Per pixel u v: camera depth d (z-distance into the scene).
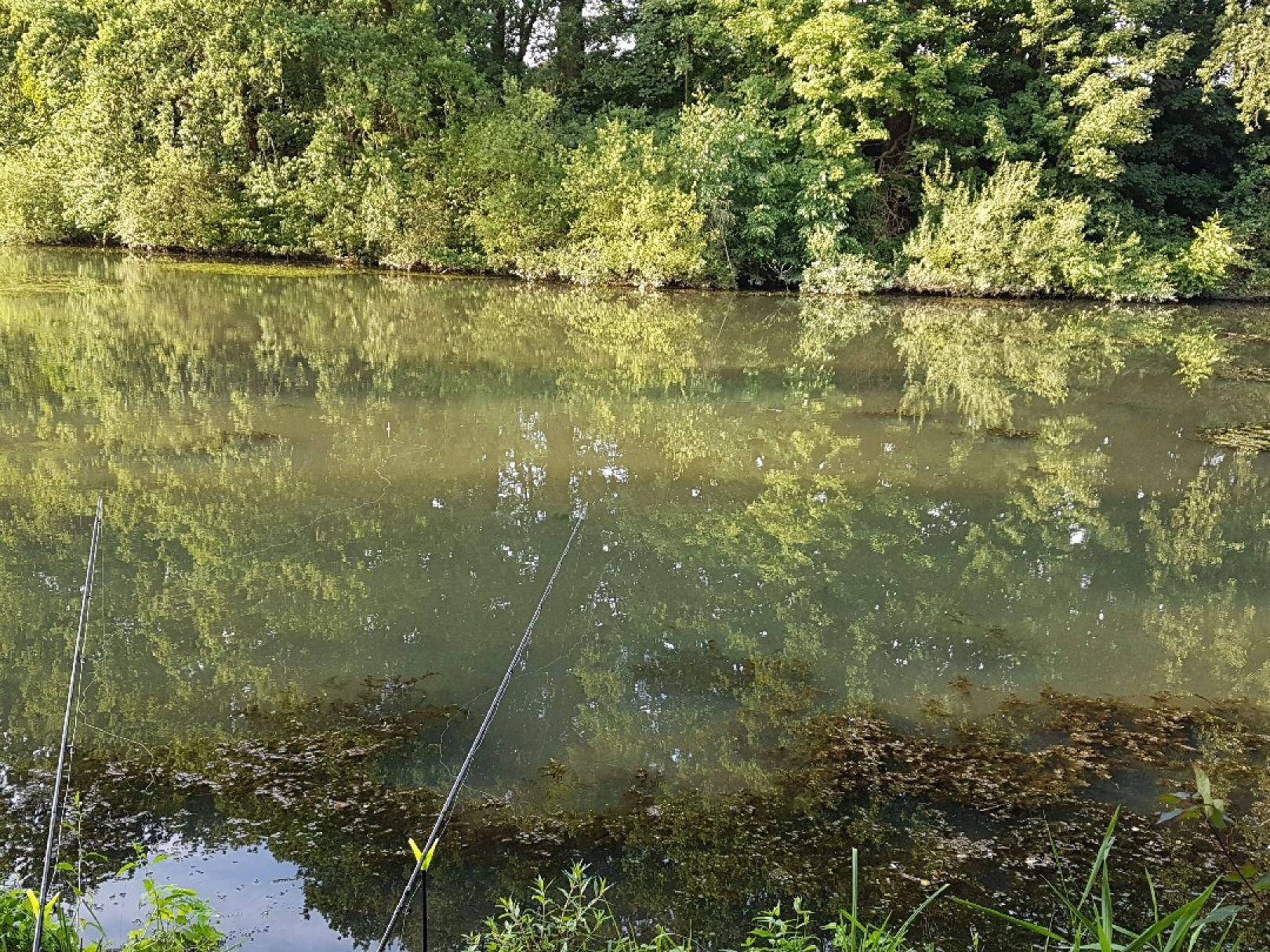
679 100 23.20
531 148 19.38
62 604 4.75
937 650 4.75
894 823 3.33
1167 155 21.50
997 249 18.39
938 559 5.93
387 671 4.27
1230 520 6.75
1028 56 20.78
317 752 3.61
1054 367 12.19
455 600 5.04
